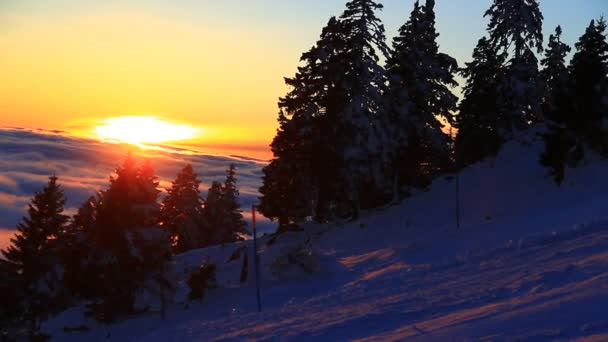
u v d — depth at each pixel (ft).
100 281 107.24
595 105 124.57
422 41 150.41
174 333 61.62
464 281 53.36
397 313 42.01
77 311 108.27
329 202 149.48
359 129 135.64
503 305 37.09
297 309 58.49
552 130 127.13
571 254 56.95
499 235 92.07
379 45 137.80
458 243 91.35
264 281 92.12
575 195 111.24
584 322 28.50
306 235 144.36
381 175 140.77
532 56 159.94
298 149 148.15
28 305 121.29
